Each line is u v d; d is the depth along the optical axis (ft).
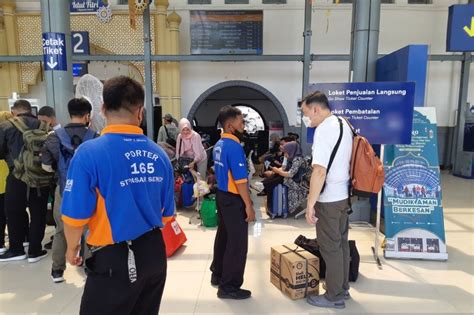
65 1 13.47
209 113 39.86
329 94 10.65
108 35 28.07
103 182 4.11
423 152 11.35
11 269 10.43
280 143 20.81
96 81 10.70
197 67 30.50
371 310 8.14
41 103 29.55
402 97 10.32
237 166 8.23
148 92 26.12
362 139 8.05
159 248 4.63
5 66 28.07
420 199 11.23
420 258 10.97
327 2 29.53
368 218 15.02
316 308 8.21
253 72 30.50
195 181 17.10
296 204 15.76
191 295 8.85
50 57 13.33
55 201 9.25
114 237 4.20
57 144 8.82
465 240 12.96
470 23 13.48
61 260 9.49
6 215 10.84
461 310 8.17
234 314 7.97
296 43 29.91
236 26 28.86
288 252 9.16
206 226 14.48
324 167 7.57
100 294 4.25
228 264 8.61
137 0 23.45
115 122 4.44
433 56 29.22
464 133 30.19
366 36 14.82
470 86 30.81
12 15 27.40
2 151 10.48
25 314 8.06
